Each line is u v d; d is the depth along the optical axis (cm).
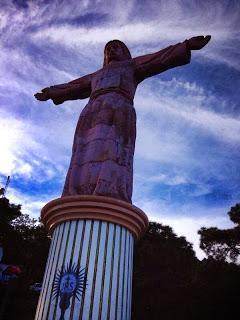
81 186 718
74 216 649
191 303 2095
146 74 912
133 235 707
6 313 2017
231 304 2022
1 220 3028
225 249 2848
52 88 1022
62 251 622
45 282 626
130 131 802
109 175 708
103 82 883
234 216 2916
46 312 570
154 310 2134
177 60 852
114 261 611
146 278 2283
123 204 650
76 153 779
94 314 547
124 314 587
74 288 567
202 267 2289
